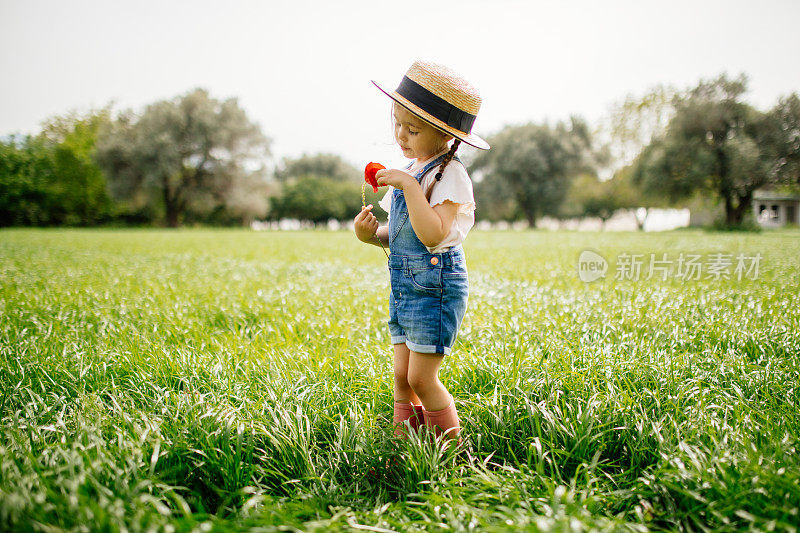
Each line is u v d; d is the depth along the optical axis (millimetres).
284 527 1595
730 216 41438
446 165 2219
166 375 3080
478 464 2303
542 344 3586
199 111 53906
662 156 40375
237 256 13758
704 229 38656
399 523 1738
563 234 31875
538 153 61875
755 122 39031
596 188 63219
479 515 1734
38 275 8273
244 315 4922
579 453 2221
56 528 1472
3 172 48312
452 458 2191
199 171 56531
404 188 2107
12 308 5082
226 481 2045
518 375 2896
